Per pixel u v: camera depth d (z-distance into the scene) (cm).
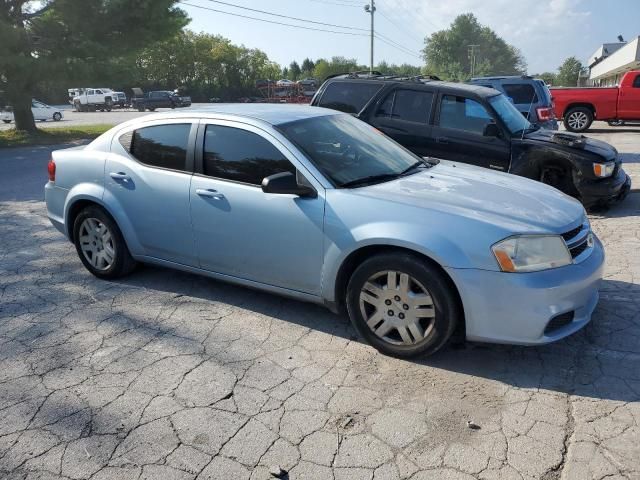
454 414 309
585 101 1738
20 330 420
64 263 571
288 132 415
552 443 283
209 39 7106
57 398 331
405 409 314
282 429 299
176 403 324
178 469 271
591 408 311
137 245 484
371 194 374
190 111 464
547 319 332
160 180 456
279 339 398
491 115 736
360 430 297
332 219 374
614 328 402
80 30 1938
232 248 426
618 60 4272
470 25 12306
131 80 2114
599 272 365
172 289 492
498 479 260
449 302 344
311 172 391
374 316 371
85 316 442
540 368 354
